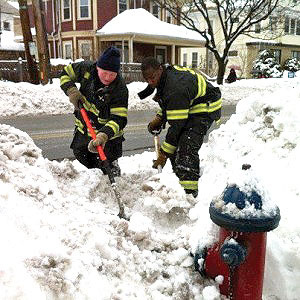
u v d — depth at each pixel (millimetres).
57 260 2357
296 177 3676
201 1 24422
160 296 2602
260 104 4785
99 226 3031
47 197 3207
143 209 3732
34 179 3342
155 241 3104
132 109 14672
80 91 4352
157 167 4352
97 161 4609
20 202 2867
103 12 27281
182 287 2717
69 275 2328
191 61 41938
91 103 4277
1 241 2293
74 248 2605
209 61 40250
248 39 39250
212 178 4465
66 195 3566
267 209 2459
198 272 2881
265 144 4316
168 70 4211
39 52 16703
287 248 2969
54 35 29641
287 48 42094
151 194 3748
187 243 3115
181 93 4039
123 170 5238
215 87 4523
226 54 24609
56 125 10633
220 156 4582
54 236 2660
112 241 2842
